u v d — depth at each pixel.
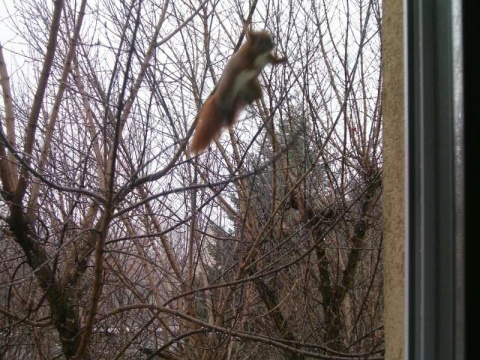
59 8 4.67
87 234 5.69
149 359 5.25
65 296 5.51
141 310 6.85
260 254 6.96
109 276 7.18
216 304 7.07
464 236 1.53
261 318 7.45
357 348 6.62
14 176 5.25
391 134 2.20
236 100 4.44
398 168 2.13
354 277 8.13
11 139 5.14
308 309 7.52
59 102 5.27
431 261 1.64
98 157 5.65
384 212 2.24
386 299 2.19
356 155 7.95
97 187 6.09
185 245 7.20
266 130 5.78
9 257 6.21
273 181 6.61
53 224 5.93
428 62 1.74
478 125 1.55
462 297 1.52
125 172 5.98
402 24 2.16
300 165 6.18
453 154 1.60
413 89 1.80
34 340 6.20
